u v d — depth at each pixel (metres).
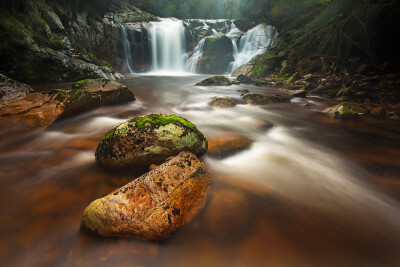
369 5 9.70
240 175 3.41
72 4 15.97
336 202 2.83
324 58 12.05
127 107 7.40
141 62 20.92
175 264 1.97
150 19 23.45
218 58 20.59
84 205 2.64
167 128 3.32
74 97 5.80
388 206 2.78
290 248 2.11
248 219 2.45
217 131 5.30
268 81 13.88
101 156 3.39
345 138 5.25
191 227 2.29
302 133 5.59
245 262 1.98
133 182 2.49
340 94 9.30
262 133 5.45
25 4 11.91
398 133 5.54
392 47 9.38
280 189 3.08
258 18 25.98
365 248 2.13
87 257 2.02
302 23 17.94
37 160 3.69
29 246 2.12
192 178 2.68
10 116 5.14
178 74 20.27
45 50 11.65
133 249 2.06
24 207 2.57
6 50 10.14
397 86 8.52
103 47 18.16
